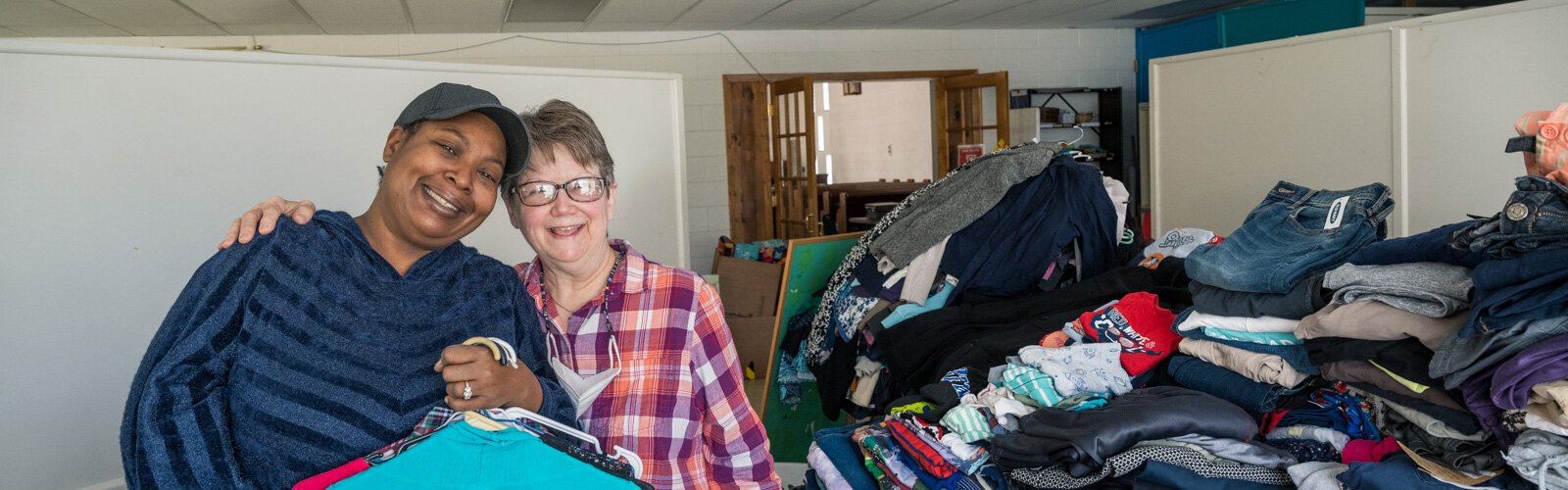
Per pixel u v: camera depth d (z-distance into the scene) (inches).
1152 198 168.7
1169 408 72.9
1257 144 145.7
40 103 96.3
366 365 46.0
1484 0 281.7
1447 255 66.6
